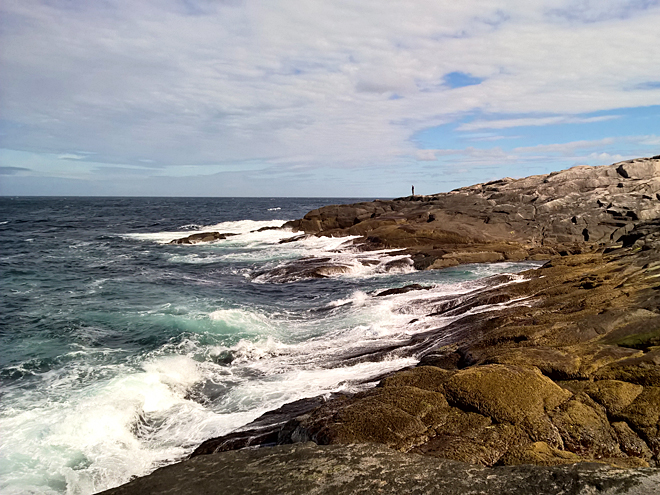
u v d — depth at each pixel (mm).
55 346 15086
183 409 11297
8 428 9977
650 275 13172
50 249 39781
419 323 15594
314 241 40594
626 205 33219
